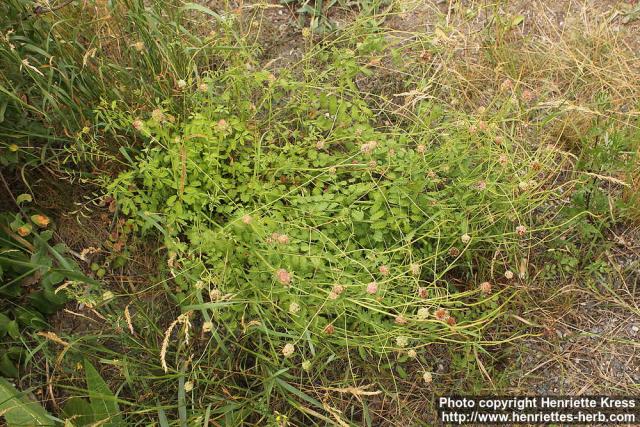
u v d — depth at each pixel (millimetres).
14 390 2115
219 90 2883
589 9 3238
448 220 2330
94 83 2527
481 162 2539
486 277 2504
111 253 2504
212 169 2471
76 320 2455
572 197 2689
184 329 2107
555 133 2871
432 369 2387
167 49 2557
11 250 2250
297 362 2346
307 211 2369
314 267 2305
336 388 2203
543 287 2514
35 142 2592
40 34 2400
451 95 2824
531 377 2359
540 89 3010
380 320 2262
